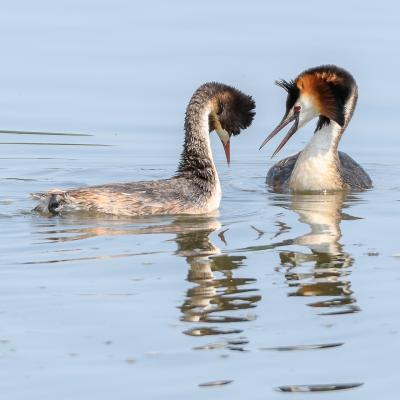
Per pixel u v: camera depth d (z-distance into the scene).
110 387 10.00
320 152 19.92
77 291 12.70
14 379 10.19
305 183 19.92
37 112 25.95
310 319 11.81
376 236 15.64
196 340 11.16
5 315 11.86
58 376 10.26
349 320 11.78
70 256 14.20
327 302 12.41
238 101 17.97
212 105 17.67
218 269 13.68
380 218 17.02
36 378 10.21
